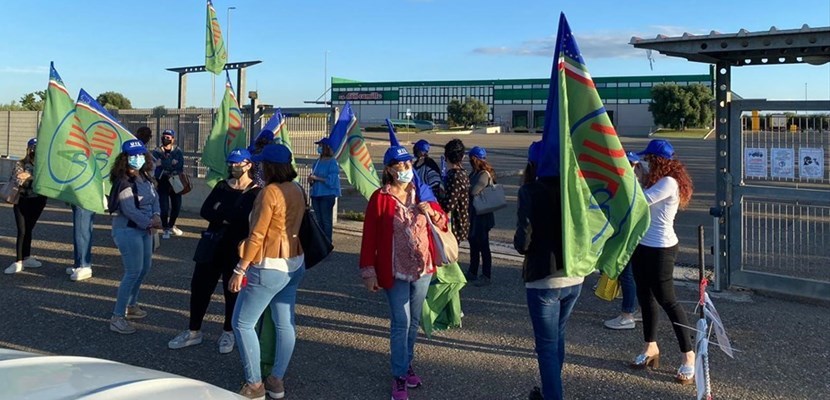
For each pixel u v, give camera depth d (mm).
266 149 4344
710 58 7164
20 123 18922
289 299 4461
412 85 95062
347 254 9477
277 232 4207
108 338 5719
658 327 6133
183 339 5480
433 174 6898
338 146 9977
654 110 76562
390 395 4586
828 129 6742
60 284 7629
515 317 6434
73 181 6879
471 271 7758
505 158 33062
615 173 3945
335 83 99750
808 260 7258
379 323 6234
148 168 5914
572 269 3746
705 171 25312
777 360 5246
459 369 5082
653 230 4855
